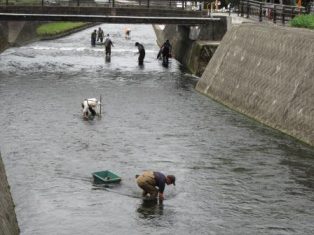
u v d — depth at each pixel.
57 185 24.22
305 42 33.78
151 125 34.34
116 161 27.41
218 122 35.28
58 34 90.44
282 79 34.59
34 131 32.38
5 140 30.45
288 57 35.03
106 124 34.41
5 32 70.62
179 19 56.00
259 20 51.25
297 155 28.55
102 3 60.44
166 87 47.25
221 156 28.38
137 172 25.92
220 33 56.44
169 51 61.09
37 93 43.16
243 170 26.39
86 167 26.48
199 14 57.31
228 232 20.17
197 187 24.28
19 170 25.89
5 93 42.78
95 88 45.91
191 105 40.28
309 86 31.50
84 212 21.66
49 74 52.44
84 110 35.75
